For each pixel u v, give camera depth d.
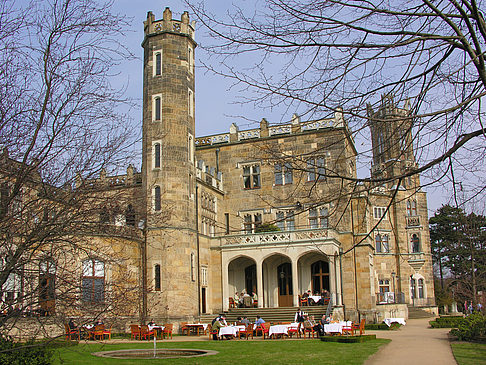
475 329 23.62
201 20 8.27
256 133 41.22
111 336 27.75
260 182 40.53
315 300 35.94
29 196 11.10
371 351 19.44
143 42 36.44
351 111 8.48
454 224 54.72
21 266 11.12
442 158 7.82
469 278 41.34
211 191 39.06
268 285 39.06
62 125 10.70
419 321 42.88
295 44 8.19
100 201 11.66
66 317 11.88
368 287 35.84
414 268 52.25
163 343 24.52
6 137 10.27
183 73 35.41
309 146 38.47
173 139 34.06
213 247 37.50
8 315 10.38
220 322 27.47
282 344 23.00
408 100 8.72
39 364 12.81
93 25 11.02
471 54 7.80
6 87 10.54
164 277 32.03
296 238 35.66
